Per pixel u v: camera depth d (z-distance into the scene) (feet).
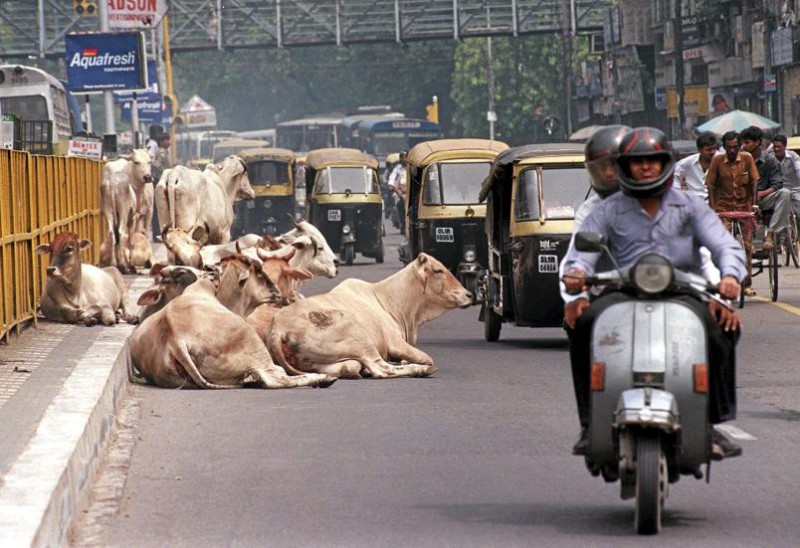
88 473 37.65
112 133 145.48
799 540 31.83
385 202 258.16
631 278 32.45
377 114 333.42
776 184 89.56
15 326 63.00
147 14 151.43
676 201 34.14
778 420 47.75
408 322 60.64
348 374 56.85
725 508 35.06
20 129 123.34
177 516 34.58
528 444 43.62
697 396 32.04
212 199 95.04
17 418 39.93
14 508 29.55
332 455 41.96
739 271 32.99
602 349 32.48
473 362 65.16
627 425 31.35
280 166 206.08
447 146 105.91
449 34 308.60
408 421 47.73
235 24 314.14
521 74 384.68
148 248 105.40
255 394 53.57
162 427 46.80
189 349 54.49
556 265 69.62
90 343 58.65
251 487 37.73
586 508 35.14
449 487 37.58
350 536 32.45
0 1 307.37
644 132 33.73
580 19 312.09
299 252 75.92
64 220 87.97
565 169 71.56
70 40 143.64
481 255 101.76
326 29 323.98
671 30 269.85
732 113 168.86
